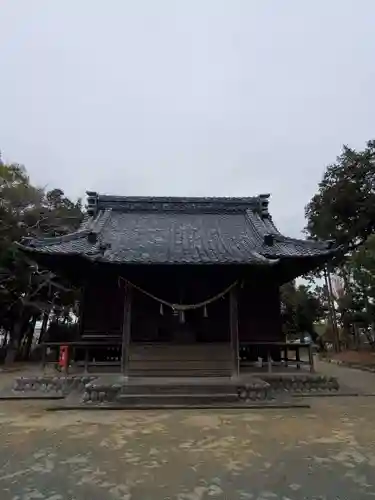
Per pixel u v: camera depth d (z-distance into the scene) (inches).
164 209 799.7
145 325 619.5
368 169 887.7
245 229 737.6
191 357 551.2
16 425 367.2
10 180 1109.1
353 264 919.7
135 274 585.3
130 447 286.8
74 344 602.5
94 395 481.1
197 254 567.8
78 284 720.3
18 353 1328.7
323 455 264.7
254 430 340.5
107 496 197.3
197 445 290.8
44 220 1190.3
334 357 1234.6
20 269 1091.3
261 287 658.8
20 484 215.0
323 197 951.0
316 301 1528.1
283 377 562.9
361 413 419.5
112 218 767.1
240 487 208.4
